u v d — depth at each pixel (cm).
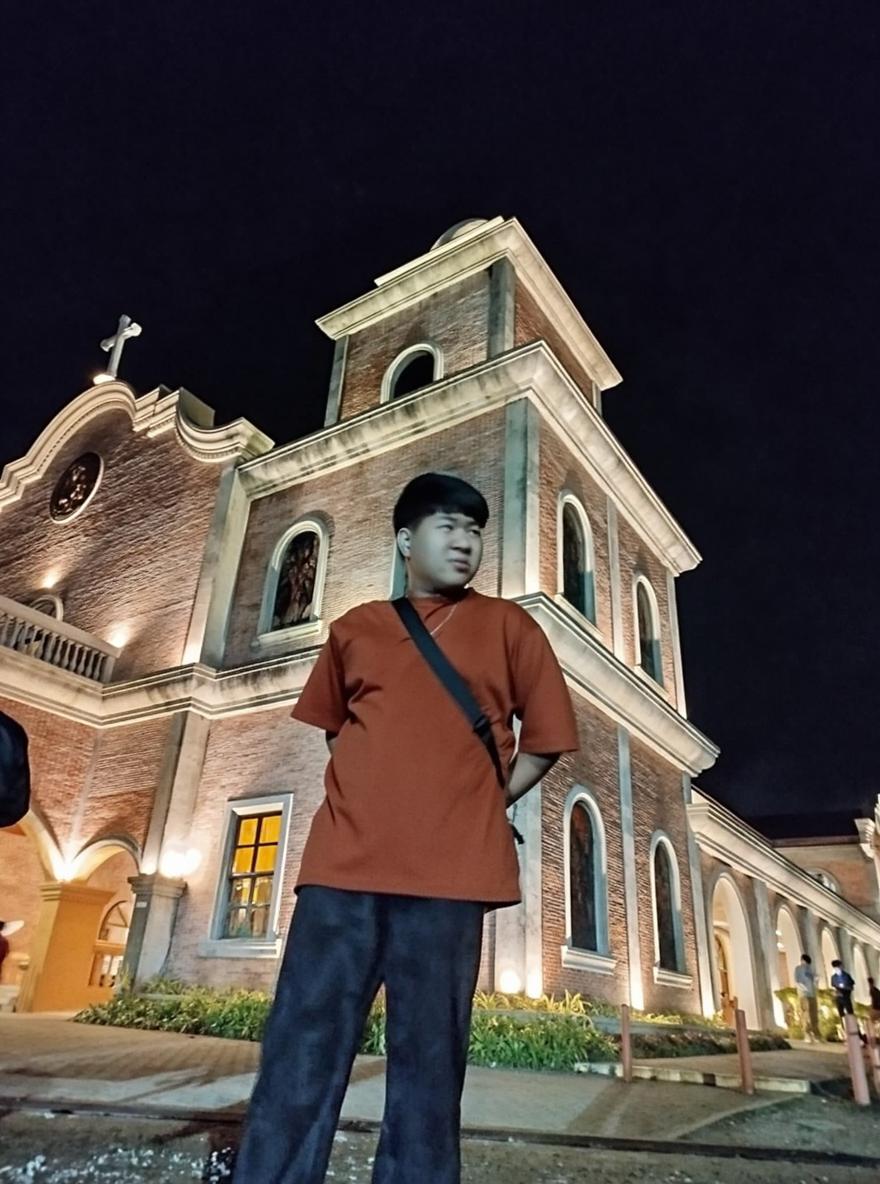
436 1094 156
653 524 1683
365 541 1327
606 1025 930
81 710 1414
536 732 198
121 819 1310
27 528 1898
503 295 1462
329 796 183
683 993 1327
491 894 170
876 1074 670
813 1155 352
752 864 1898
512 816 993
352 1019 164
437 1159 152
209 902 1180
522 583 1097
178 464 1656
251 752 1262
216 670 1367
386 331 1645
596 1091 591
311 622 1310
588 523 1384
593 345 1730
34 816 1311
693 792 1583
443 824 173
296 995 163
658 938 1305
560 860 1038
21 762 240
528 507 1158
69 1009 1261
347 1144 307
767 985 1814
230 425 1578
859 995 2817
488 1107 470
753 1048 1218
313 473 1477
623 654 1416
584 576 1345
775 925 2039
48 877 1312
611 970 1103
